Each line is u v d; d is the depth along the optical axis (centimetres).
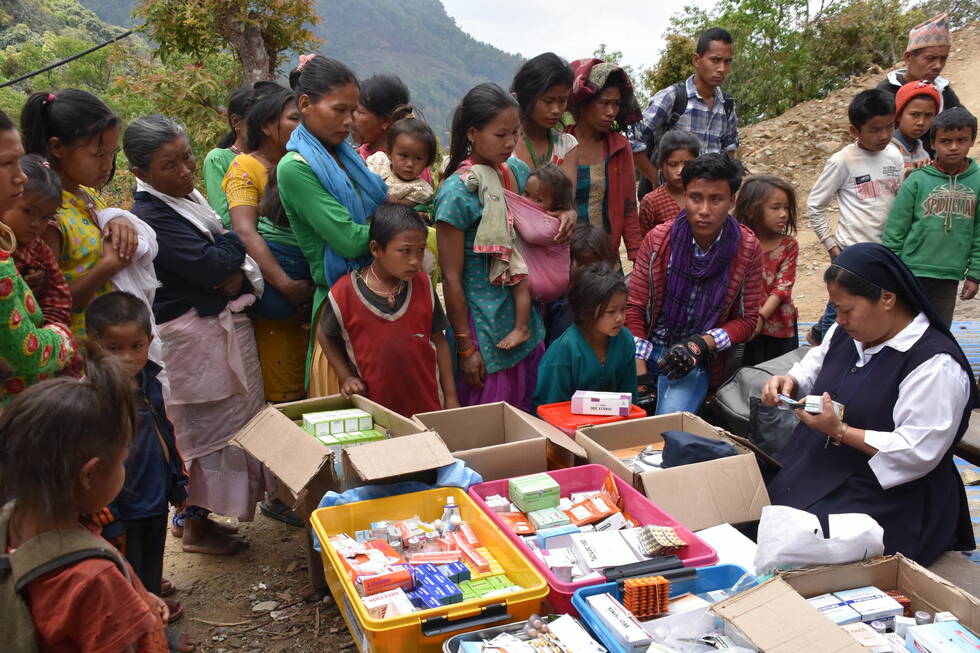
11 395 219
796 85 1806
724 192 366
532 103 405
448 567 249
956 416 267
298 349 385
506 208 359
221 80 1233
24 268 238
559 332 416
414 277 346
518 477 290
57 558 152
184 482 289
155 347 279
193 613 305
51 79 3931
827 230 518
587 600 223
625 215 479
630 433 333
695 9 1908
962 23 2181
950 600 218
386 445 278
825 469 292
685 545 245
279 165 334
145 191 319
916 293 271
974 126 453
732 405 372
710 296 389
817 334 519
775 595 208
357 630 231
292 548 359
